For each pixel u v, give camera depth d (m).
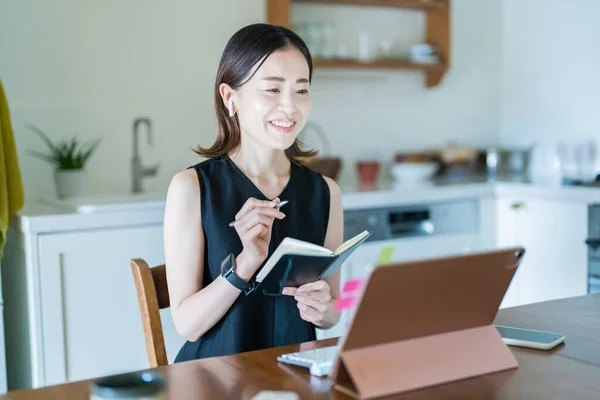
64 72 3.10
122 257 2.69
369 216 3.26
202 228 1.67
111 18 3.18
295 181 1.80
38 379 2.56
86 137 3.16
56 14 3.07
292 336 1.67
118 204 2.74
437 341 1.16
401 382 1.09
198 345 1.64
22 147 3.03
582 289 3.26
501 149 4.18
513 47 4.30
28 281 2.54
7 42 2.98
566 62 3.98
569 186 3.36
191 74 3.39
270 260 1.29
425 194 3.42
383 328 1.09
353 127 3.88
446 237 3.52
